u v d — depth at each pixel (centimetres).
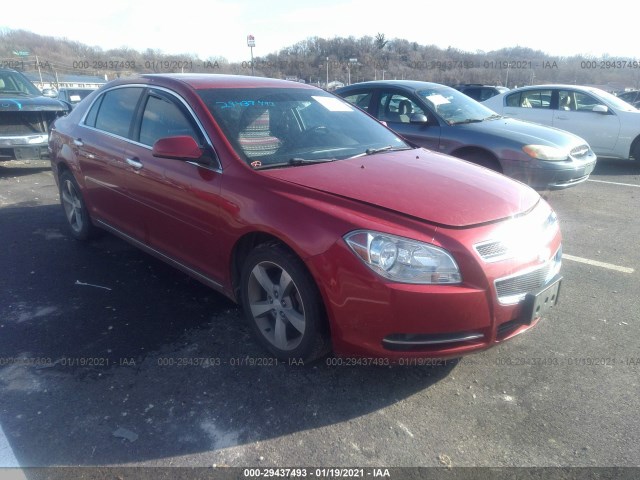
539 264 287
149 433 256
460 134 658
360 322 267
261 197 301
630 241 544
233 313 373
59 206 656
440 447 251
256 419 267
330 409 276
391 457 245
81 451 244
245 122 357
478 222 274
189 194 343
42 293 401
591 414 274
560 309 388
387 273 258
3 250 493
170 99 383
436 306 256
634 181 860
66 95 1495
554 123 1025
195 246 354
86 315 368
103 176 439
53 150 524
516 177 631
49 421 263
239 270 336
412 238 261
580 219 625
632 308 390
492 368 313
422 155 389
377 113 738
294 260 286
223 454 245
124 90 439
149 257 478
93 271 444
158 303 387
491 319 268
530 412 275
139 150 394
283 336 308
